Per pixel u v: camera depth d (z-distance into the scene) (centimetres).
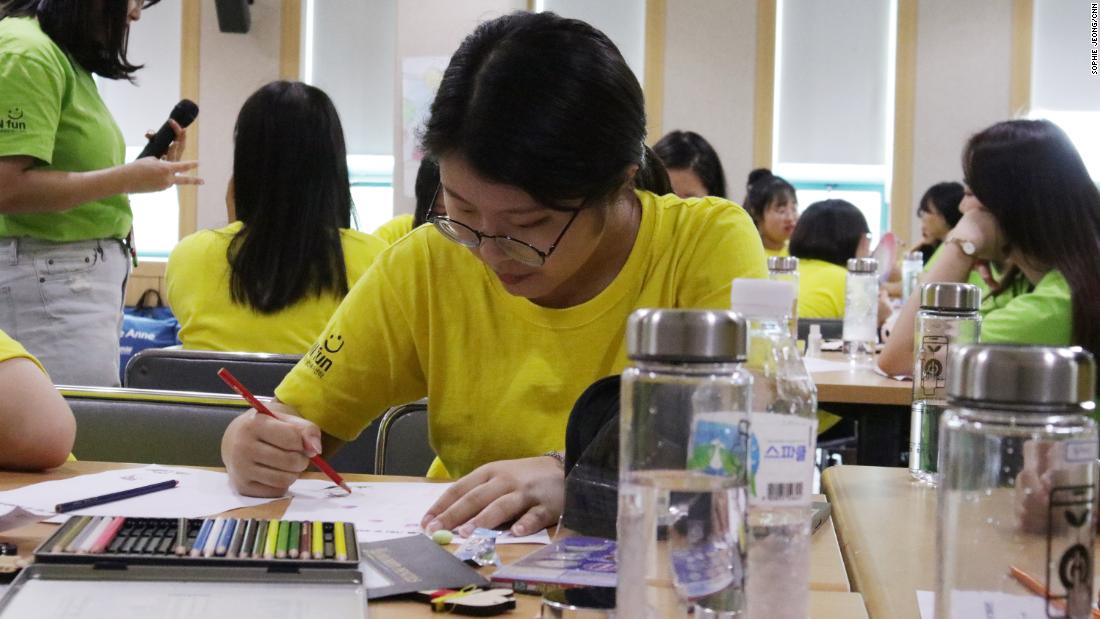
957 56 587
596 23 608
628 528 61
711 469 61
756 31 599
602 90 108
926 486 128
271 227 222
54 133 238
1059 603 58
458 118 107
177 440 165
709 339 60
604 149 109
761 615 71
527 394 139
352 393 147
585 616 74
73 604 73
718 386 61
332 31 625
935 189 516
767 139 600
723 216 145
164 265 609
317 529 93
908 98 591
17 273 245
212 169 622
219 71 621
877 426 267
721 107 603
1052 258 218
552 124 106
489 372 142
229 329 225
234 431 125
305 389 146
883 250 464
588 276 139
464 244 118
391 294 148
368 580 85
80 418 166
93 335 254
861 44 597
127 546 84
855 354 308
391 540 96
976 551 59
